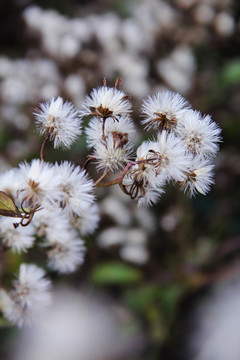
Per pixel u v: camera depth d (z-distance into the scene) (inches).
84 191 9.7
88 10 30.3
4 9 28.5
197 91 23.5
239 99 23.7
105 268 18.3
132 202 20.3
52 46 23.1
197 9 25.3
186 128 9.9
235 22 26.0
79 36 23.3
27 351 16.8
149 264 19.6
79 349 17.0
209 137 9.9
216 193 22.1
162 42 25.2
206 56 26.6
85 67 22.4
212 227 21.4
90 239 18.8
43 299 11.4
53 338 16.9
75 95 21.1
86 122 18.3
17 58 27.2
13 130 22.3
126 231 19.7
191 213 21.3
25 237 11.3
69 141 10.2
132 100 17.1
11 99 22.3
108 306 18.3
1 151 21.8
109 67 22.4
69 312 17.4
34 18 24.7
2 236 11.3
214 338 17.2
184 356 17.5
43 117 10.2
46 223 11.3
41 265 16.8
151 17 25.7
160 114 10.0
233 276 18.8
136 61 23.4
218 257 19.7
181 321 18.2
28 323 11.4
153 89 22.5
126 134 10.3
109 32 23.4
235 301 18.1
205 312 18.2
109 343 17.5
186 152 9.9
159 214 21.0
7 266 16.4
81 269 18.5
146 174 9.9
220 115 23.0
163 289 18.6
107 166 10.2
